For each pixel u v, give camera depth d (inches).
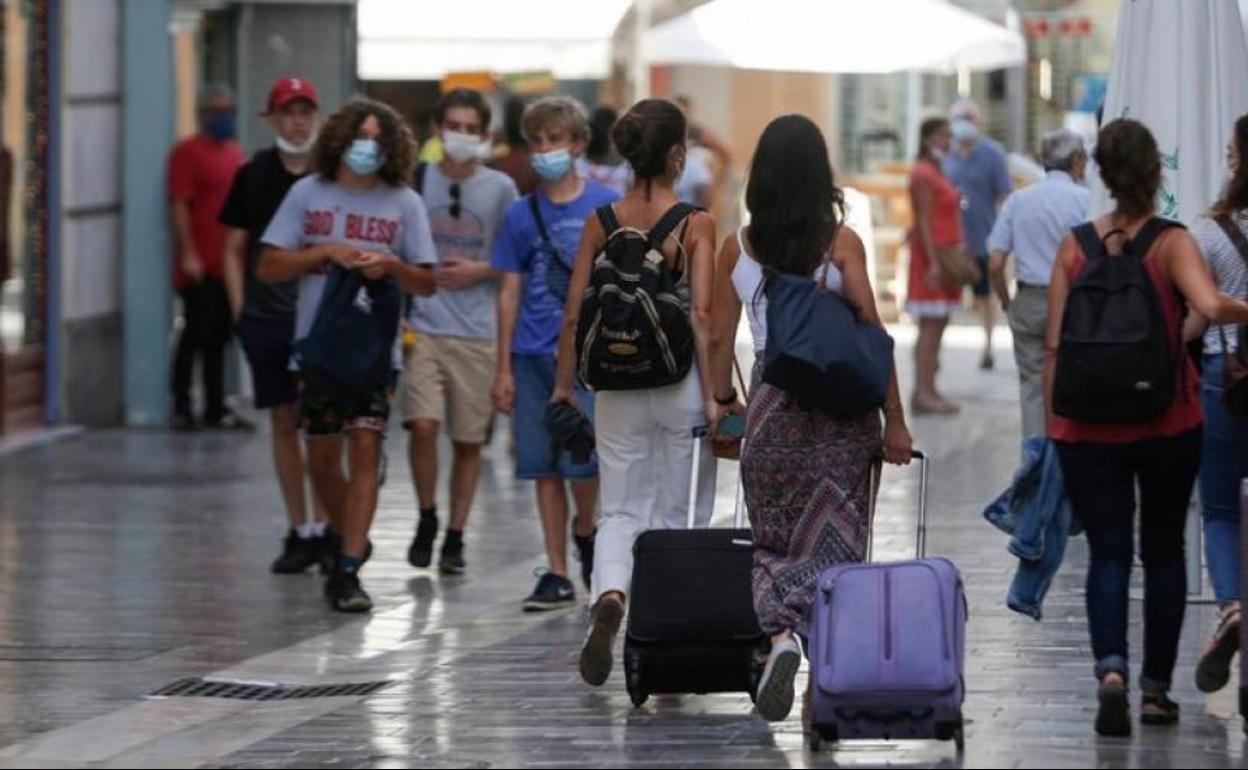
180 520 1594.5
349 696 1047.6
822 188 901.2
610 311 1015.6
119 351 2096.5
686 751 890.7
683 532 969.5
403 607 1282.0
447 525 1476.4
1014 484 1006.4
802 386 883.4
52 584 1360.7
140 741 959.6
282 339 1375.5
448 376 1370.6
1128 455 896.3
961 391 2345.0
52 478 1787.6
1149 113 1160.8
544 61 2549.2
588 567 1270.9
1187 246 892.6
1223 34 1161.4
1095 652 900.0
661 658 955.3
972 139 2417.6
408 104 2775.6
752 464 908.0
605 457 1046.4
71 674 1120.2
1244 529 900.0
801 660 998.4
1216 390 1004.6
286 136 1375.5
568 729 943.7
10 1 1964.8
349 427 1268.5
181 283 2055.9
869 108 3654.0
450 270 1350.9
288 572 1395.2
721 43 2234.3
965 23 2256.4
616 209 1056.8
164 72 2075.5
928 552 1375.5
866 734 852.0
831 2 2250.2
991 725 919.7
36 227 2016.5
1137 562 1314.0
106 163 2080.5
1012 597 1018.7
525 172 1846.7
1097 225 911.7
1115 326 882.1
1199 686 947.3
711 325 944.3
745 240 917.8
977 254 2437.3
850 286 900.0
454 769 871.1
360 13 2377.0
